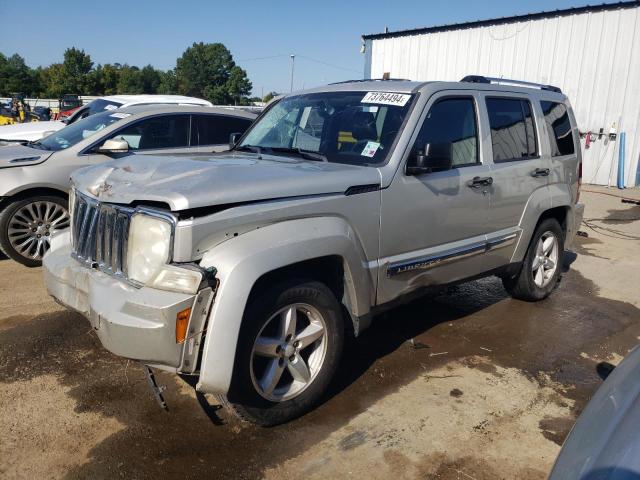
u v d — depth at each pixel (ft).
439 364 13.94
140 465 9.77
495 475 9.86
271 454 10.19
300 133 14.55
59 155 20.52
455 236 14.14
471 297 19.08
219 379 9.38
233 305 9.34
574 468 6.11
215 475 9.59
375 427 11.14
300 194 10.70
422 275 13.42
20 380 12.36
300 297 10.66
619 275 22.43
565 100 19.02
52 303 16.65
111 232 10.43
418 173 12.55
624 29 42.86
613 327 16.84
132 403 11.64
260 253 9.70
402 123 12.92
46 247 20.35
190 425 10.96
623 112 44.11
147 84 323.98
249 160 12.75
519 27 47.93
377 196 11.95
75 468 9.63
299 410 11.12
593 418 6.81
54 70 314.55
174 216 9.37
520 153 16.46
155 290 9.40
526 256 17.49
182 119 23.61
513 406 12.12
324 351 11.33
